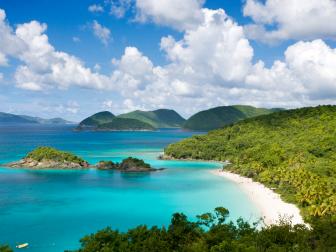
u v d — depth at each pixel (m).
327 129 186.12
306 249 41.69
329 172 116.00
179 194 113.81
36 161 167.75
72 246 70.56
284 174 116.25
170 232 53.34
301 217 84.75
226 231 50.47
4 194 113.44
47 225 83.31
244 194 112.00
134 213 93.69
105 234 51.56
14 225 83.00
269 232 47.41
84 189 122.00
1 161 187.75
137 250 48.66
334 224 54.53
